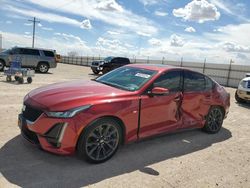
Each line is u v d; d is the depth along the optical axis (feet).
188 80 19.29
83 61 172.35
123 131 15.42
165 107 17.29
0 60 67.36
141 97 15.87
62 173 13.23
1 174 12.59
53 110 13.30
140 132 16.16
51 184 12.12
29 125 13.88
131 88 16.31
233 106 37.70
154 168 14.78
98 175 13.35
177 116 18.38
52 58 73.31
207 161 16.47
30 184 11.97
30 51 70.18
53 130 13.29
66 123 13.20
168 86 17.74
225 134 22.68
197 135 21.49
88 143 13.98
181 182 13.51
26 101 14.87
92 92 14.92
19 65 44.50
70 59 189.57
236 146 19.71
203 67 102.68
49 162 14.24
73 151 13.67
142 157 16.08
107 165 14.55
